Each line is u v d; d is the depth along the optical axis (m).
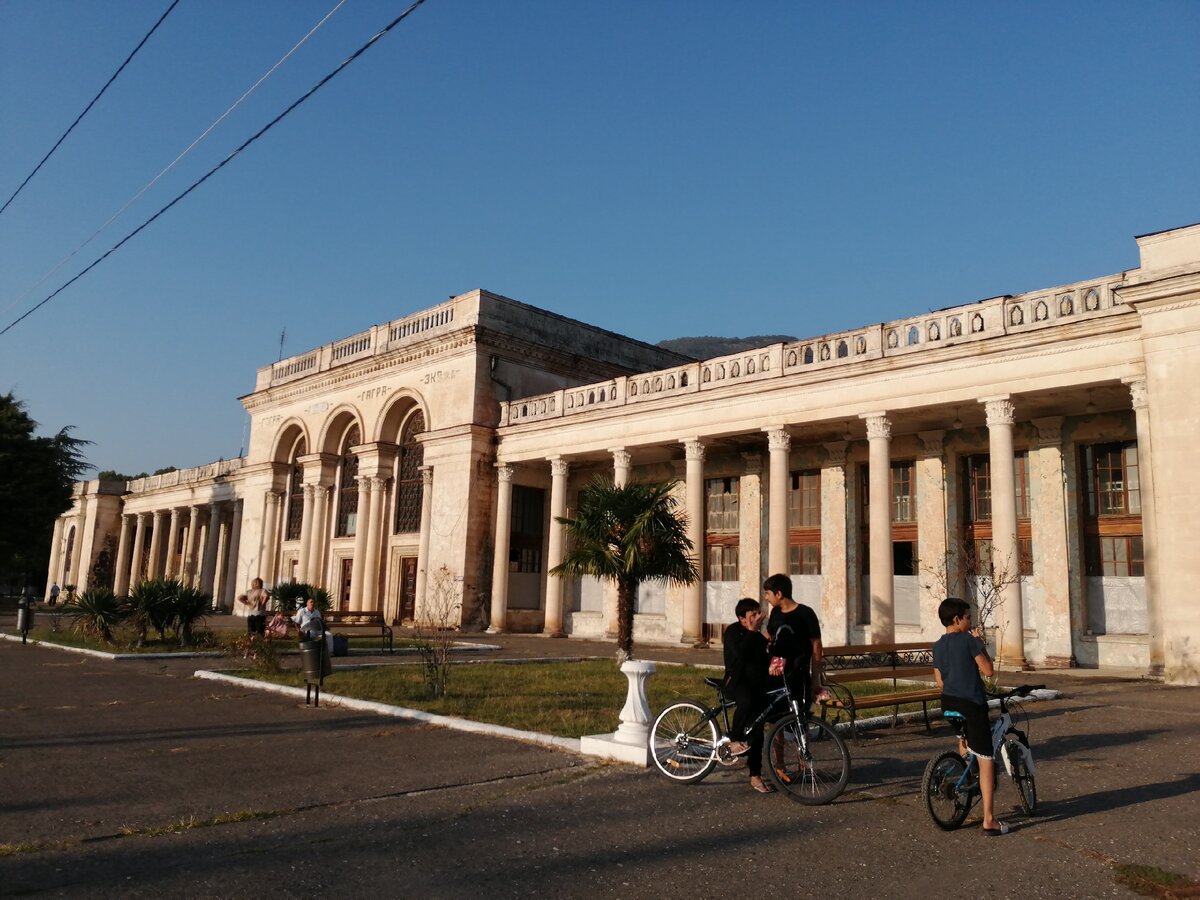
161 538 57.34
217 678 14.62
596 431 27.97
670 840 5.94
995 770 6.27
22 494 39.97
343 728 10.15
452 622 29.86
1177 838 5.95
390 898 4.79
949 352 19.36
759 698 7.27
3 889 4.77
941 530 22.23
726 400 24.25
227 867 5.24
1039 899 4.89
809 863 5.50
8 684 13.91
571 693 12.97
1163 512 15.15
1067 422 20.55
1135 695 13.20
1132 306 16.14
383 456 35.47
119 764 8.10
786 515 22.44
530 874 5.22
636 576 17.19
